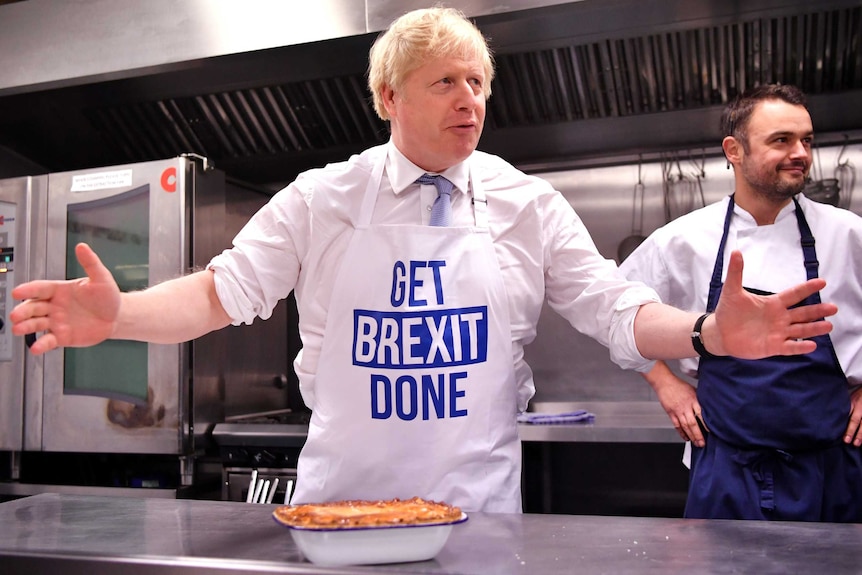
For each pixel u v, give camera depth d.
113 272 2.80
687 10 2.43
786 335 1.14
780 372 1.78
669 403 1.95
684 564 0.93
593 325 1.57
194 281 1.43
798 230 1.91
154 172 2.74
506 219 1.55
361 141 3.28
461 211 1.54
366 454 1.44
